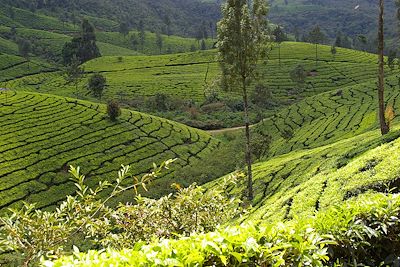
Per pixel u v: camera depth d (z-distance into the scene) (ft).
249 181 97.30
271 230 16.53
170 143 222.89
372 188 42.22
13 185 152.66
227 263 14.88
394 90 251.80
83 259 14.94
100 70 473.26
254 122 288.92
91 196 21.59
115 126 227.40
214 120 295.28
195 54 512.63
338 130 178.29
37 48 586.04
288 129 233.14
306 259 15.44
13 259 19.20
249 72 97.45
